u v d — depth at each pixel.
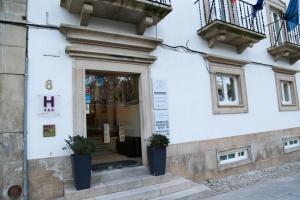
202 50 6.23
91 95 5.02
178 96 5.62
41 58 4.17
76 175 3.93
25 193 3.76
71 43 4.46
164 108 5.35
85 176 3.96
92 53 4.54
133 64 5.05
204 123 5.97
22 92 3.94
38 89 4.09
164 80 5.43
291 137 8.18
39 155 3.97
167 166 5.24
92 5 4.38
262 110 7.44
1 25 3.95
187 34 6.00
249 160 6.79
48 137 4.07
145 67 5.21
